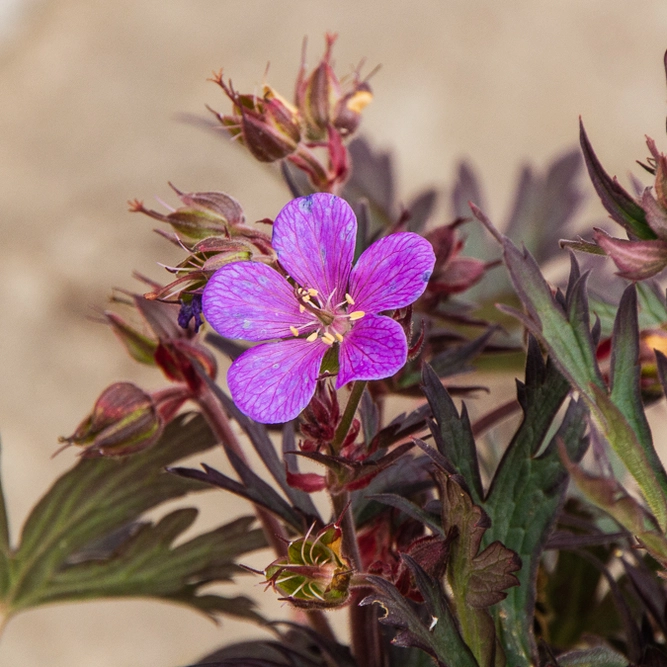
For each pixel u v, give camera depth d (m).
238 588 1.10
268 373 0.54
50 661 1.40
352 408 0.54
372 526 0.57
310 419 0.54
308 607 0.54
